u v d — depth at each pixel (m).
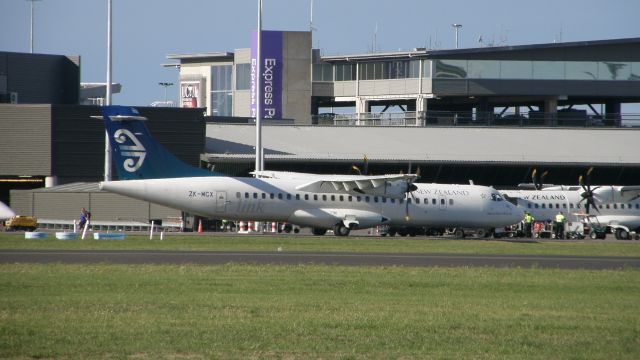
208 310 79.62
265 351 63.28
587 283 107.38
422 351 64.38
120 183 179.62
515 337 69.94
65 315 75.62
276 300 86.81
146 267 115.31
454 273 116.50
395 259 136.12
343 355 62.56
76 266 114.88
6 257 125.56
